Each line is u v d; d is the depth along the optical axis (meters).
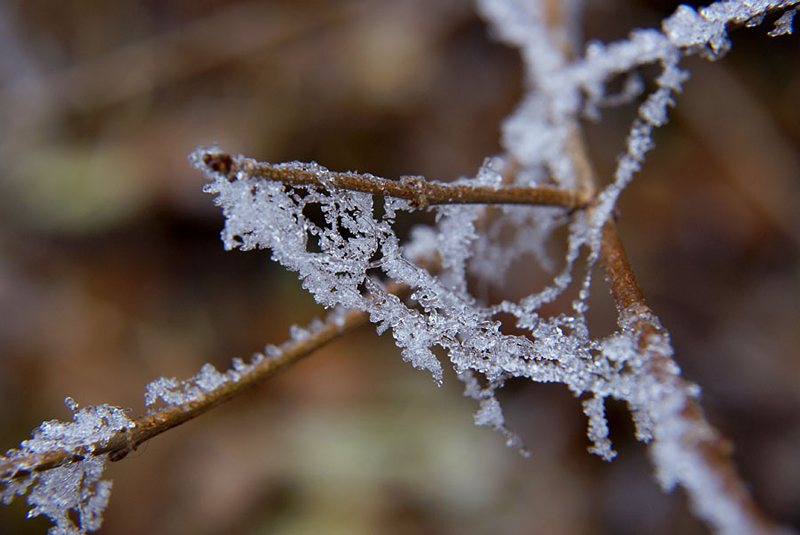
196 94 0.49
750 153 0.47
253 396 0.43
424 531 0.38
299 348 0.23
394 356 0.43
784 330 0.43
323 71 0.49
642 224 0.46
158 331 0.44
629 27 0.46
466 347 0.22
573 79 0.27
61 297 0.45
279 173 0.21
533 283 0.41
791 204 0.46
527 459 0.40
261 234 0.21
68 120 0.49
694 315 0.44
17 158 0.48
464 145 0.46
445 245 0.24
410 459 0.40
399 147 0.47
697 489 0.20
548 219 0.27
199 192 0.46
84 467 0.22
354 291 0.22
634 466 0.40
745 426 0.41
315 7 0.51
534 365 0.22
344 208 0.22
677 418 0.20
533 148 0.27
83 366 0.43
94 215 0.46
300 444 0.40
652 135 0.48
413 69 0.49
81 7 0.52
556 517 0.38
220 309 0.45
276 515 0.38
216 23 0.51
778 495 0.39
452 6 0.50
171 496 0.39
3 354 0.42
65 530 0.22
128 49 0.51
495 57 0.49
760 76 0.49
